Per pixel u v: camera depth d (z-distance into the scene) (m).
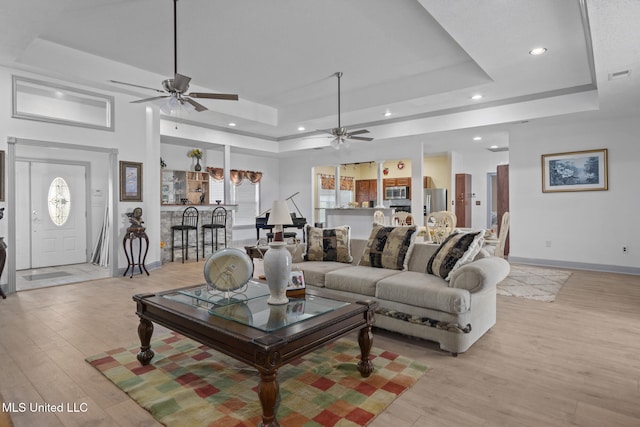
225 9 3.60
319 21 3.84
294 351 1.94
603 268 6.11
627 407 2.09
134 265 5.72
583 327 3.38
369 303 2.48
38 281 5.37
